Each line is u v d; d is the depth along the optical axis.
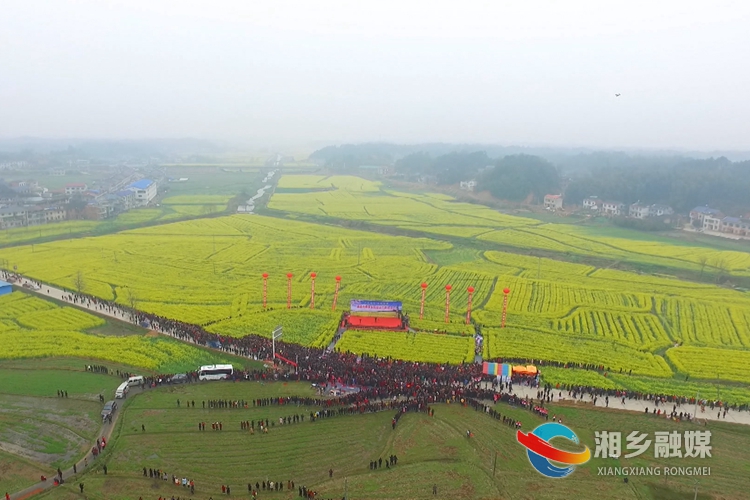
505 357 84.69
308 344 88.06
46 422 62.75
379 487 52.00
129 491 50.66
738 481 53.78
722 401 71.19
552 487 52.47
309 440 59.75
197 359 81.19
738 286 136.88
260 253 156.62
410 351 85.25
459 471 54.75
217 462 55.41
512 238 191.38
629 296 121.31
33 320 96.38
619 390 72.38
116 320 98.31
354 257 153.75
